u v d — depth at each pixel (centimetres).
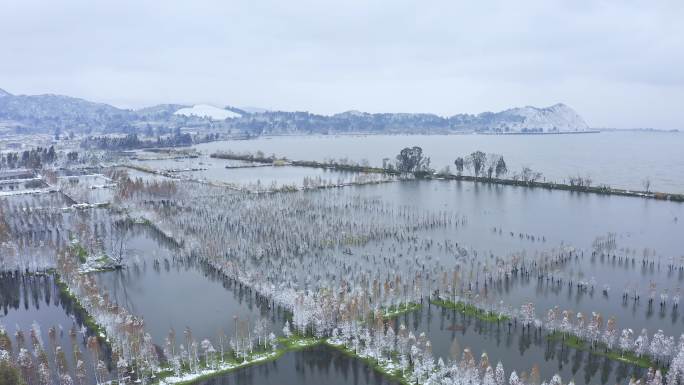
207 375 16325
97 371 15875
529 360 16850
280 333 18950
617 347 17338
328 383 16025
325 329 18712
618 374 15988
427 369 15750
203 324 19912
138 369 16150
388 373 16300
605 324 19025
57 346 17375
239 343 17562
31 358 15512
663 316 19775
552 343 17938
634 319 19550
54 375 16175
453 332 18838
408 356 17212
